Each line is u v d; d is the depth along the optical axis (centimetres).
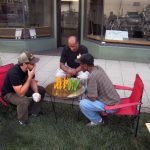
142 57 549
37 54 593
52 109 329
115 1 549
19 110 291
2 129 286
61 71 362
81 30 611
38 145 261
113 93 282
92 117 289
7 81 295
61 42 660
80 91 301
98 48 562
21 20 591
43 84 414
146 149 257
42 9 610
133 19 552
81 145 261
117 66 517
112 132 282
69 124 296
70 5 623
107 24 562
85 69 280
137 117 293
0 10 595
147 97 376
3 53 593
